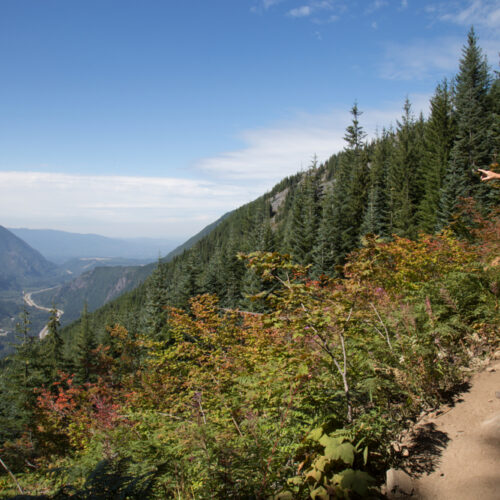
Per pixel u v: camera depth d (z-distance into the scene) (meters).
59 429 10.80
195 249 47.09
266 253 3.72
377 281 4.48
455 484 2.48
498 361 3.92
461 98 38.50
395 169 49.03
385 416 3.42
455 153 31.70
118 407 8.34
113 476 2.74
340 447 2.58
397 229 39.25
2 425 16.73
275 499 2.56
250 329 7.69
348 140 66.31
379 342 4.12
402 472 2.68
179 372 8.52
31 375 21.95
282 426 3.13
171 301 39.38
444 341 4.22
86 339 40.50
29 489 5.15
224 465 2.73
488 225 7.65
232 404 4.21
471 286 4.86
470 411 3.24
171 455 3.52
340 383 3.75
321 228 39.91
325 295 3.86
